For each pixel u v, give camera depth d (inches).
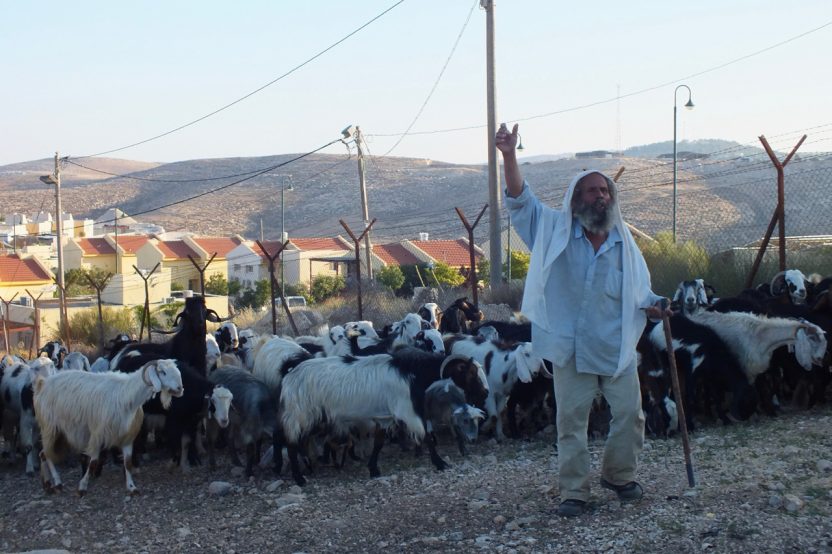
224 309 1651.1
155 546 308.3
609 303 264.8
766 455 318.3
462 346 473.4
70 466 465.4
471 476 358.3
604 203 262.4
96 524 347.6
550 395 467.2
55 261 2426.2
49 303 1697.8
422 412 384.5
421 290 1210.0
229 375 430.9
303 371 394.3
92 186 6752.0
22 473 465.7
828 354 422.0
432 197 4921.3
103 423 385.4
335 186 5428.2
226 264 2213.3
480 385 389.4
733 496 269.7
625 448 273.6
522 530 267.1
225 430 460.8
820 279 552.1
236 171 6929.1
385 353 441.4
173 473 429.1
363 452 438.3
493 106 810.8
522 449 422.6
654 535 247.0
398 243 2117.4
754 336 406.3
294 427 389.7
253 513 341.1
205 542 307.7
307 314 1035.3
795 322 398.9
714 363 408.2
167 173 7209.6
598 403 465.1
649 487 291.0
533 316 269.0
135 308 1482.5
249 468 409.7
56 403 397.1
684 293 469.1
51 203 6117.1
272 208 5147.6
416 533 284.8
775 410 427.5
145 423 430.6
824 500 258.7
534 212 274.5
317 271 2048.5
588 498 276.1
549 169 4817.9
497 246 834.2
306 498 356.8
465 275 1360.7
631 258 267.6
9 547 324.5
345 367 392.5
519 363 434.6
